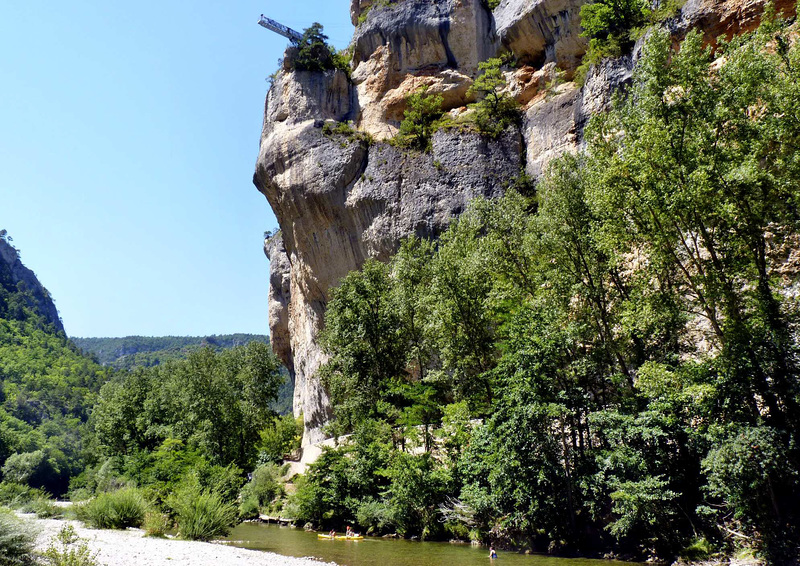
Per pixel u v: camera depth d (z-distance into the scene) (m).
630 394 19.05
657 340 18.94
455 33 48.06
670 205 15.60
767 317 15.09
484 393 24.59
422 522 22.55
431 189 40.91
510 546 18.83
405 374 34.09
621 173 17.19
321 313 47.94
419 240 40.00
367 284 35.47
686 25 30.14
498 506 18.59
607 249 18.47
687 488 16.45
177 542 18.55
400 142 44.22
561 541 17.62
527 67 44.47
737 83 15.77
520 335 19.25
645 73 17.22
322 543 21.39
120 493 23.33
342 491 26.70
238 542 21.75
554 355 18.39
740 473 13.75
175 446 35.00
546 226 21.86
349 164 44.53
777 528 13.77
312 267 47.09
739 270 15.84
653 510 15.55
